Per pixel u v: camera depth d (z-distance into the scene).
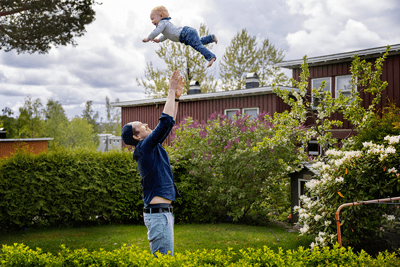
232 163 10.15
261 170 9.70
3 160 8.91
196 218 10.52
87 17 12.99
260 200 10.09
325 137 9.09
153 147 3.18
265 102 15.19
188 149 10.78
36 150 19.91
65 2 12.88
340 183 5.76
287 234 8.31
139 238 7.88
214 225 9.89
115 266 3.34
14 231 8.79
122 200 10.10
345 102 9.12
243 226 9.73
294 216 9.62
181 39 3.53
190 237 7.84
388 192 5.43
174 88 3.34
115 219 10.31
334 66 14.30
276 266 3.34
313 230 6.11
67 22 12.95
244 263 3.22
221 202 10.73
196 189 10.81
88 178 9.70
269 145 9.39
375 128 7.89
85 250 3.45
